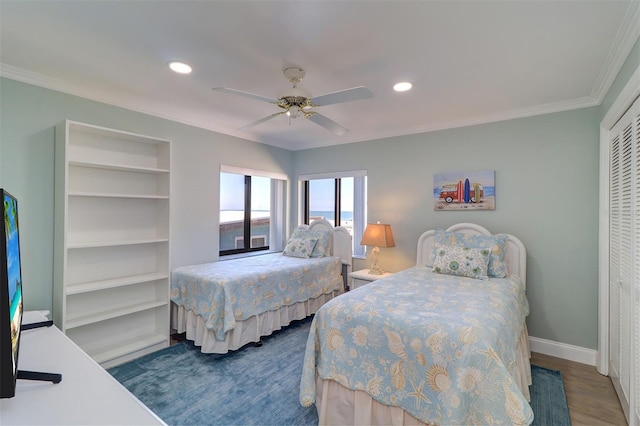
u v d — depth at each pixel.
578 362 2.82
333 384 1.92
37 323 1.80
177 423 1.95
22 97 2.42
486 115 3.28
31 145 2.46
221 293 2.82
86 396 1.09
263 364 2.69
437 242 3.25
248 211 4.63
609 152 2.57
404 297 2.15
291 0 1.51
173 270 3.32
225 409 2.08
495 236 3.03
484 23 1.69
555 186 2.96
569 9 1.56
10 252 1.07
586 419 2.02
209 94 2.80
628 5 1.52
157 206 3.29
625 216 2.12
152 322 3.23
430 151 3.71
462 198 3.46
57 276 2.52
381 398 1.71
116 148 3.00
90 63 2.23
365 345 1.81
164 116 3.35
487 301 2.06
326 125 2.64
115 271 2.99
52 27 1.78
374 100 2.87
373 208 4.18
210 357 2.82
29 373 1.16
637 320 1.84
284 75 2.35
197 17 1.67
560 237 2.94
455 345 1.54
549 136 2.99
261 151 4.57
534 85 2.51
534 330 3.05
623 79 2.01
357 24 1.71
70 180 2.71
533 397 2.27
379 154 4.14
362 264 4.32
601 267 2.65
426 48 1.96
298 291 3.58
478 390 1.44
